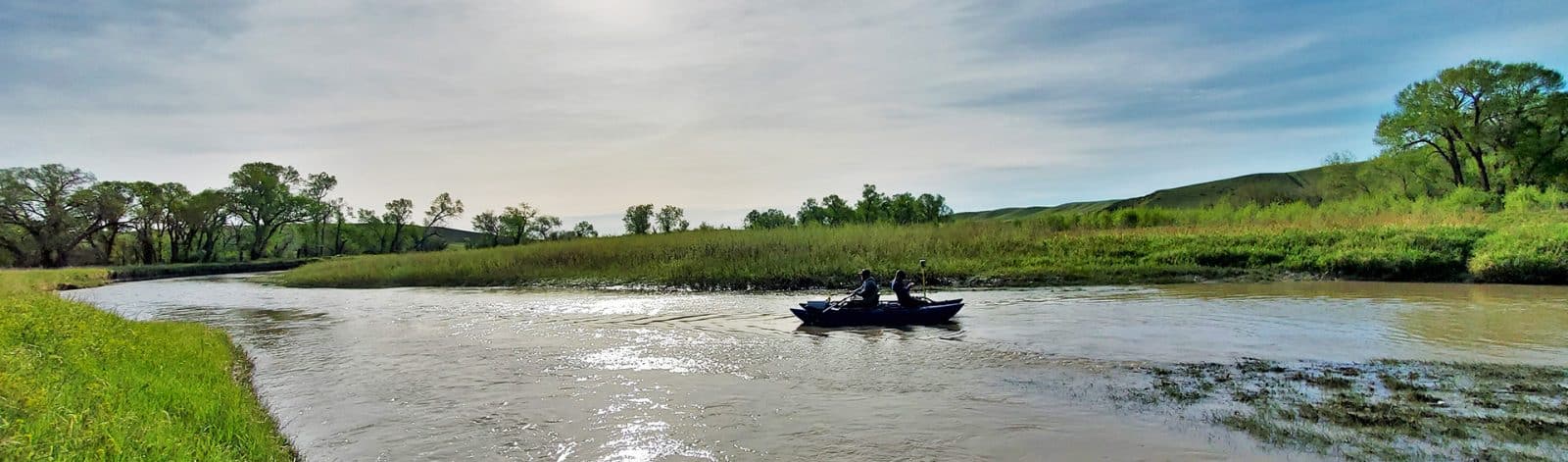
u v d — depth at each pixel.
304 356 14.59
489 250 41.59
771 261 29.05
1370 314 17.06
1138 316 17.48
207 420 8.09
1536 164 48.62
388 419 9.67
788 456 7.94
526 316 20.52
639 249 34.47
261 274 58.44
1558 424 8.21
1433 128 50.66
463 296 27.69
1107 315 17.78
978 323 16.91
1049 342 14.13
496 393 10.96
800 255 29.84
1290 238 29.45
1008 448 8.00
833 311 16.77
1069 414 9.20
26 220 68.19
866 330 16.28
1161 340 14.09
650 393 10.77
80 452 5.73
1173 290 23.12
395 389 11.34
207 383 10.17
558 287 29.47
